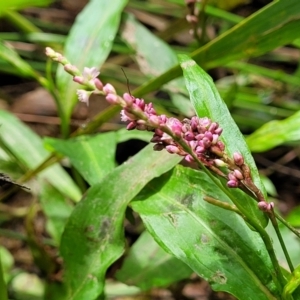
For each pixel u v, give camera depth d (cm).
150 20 67
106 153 35
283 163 55
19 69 36
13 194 51
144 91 35
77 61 38
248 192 26
